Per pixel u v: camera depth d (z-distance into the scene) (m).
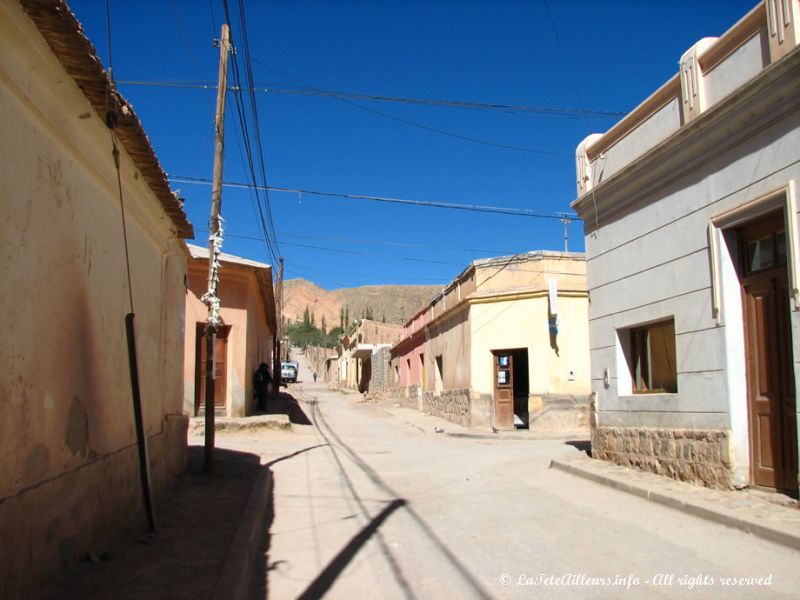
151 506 6.25
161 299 8.38
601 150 11.27
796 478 7.08
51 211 4.62
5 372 3.89
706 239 8.39
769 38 7.36
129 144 6.06
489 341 20.12
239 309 17.81
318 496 9.07
